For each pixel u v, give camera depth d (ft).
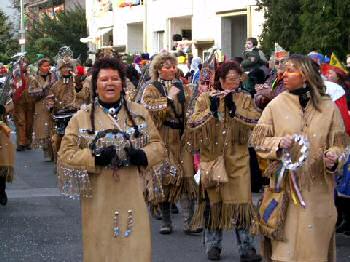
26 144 62.28
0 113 36.29
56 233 31.12
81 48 159.43
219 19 102.99
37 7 209.15
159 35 124.57
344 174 28.73
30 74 58.13
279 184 19.99
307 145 19.51
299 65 19.88
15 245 29.07
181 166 29.43
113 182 18.57
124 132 18.75
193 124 25.49
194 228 26.48
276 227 19.79
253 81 40.86
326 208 19.84
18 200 38.91
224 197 25.48
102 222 18.49
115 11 144.66
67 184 18.53
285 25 70.18
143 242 18.66
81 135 18.69
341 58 61.77
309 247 19.51
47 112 53.83
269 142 19.77
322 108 19.92
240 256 26.05
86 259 18.71
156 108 28.94
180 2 115.03
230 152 25.41
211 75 28.66
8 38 150.71
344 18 60.70
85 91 47.75
